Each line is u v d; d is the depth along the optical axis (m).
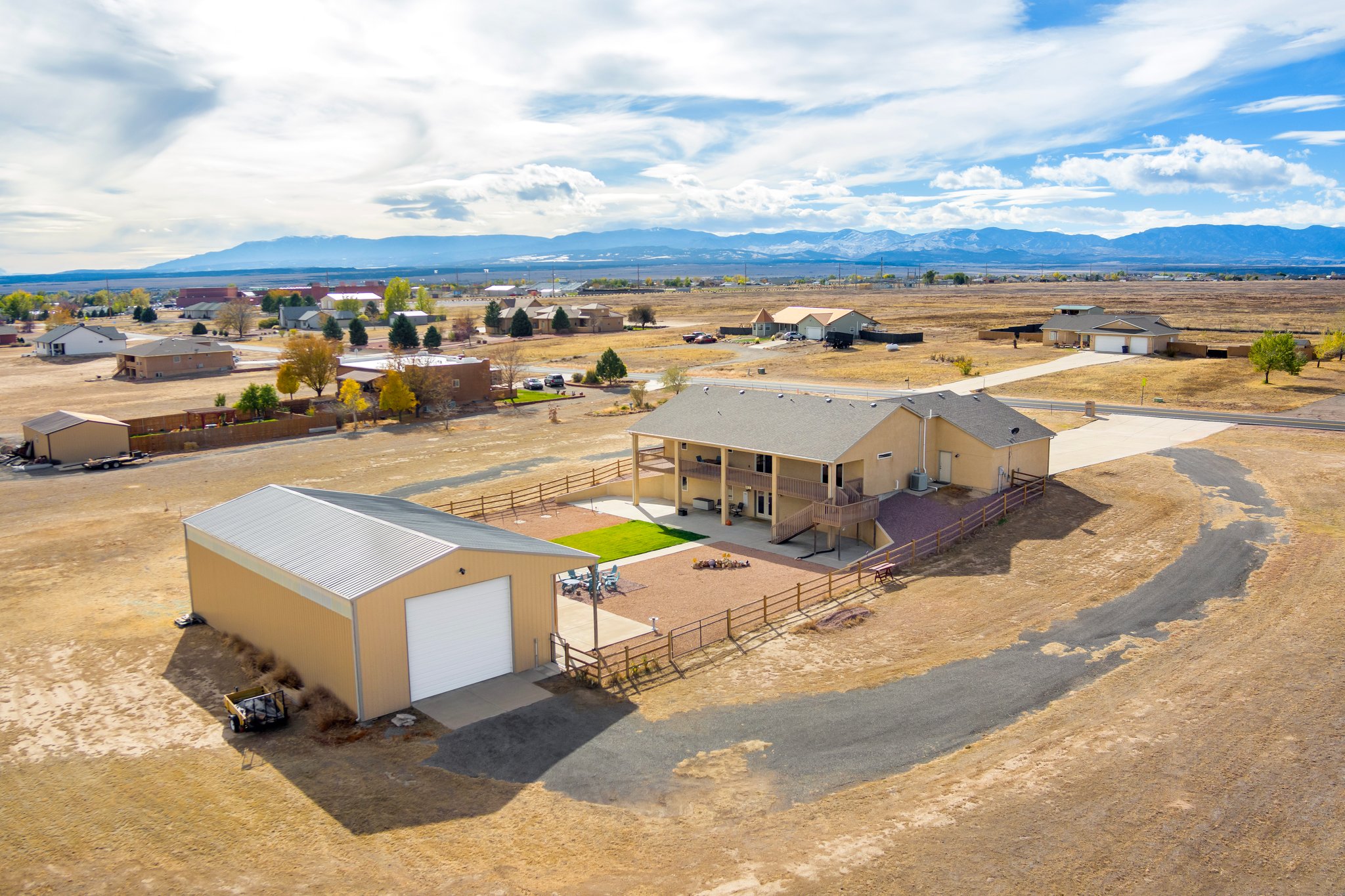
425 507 36.34
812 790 20.38
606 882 17.09
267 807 20.14
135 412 82.62
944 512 43.25
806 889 16.73
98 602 35.56
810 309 138.12
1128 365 95.50
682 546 42.72
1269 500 43.62
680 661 28.53
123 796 20.77
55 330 135.50
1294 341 82.31
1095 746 21.89
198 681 27.73
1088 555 37.16
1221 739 22.00
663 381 94.38
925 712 24.09
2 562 41.00
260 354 136.50
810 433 44.31
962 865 17.39
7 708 25.83
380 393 80.12
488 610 27.28
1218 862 17.34
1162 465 51.53
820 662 27.89
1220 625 29.27
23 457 63.91
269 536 30.11
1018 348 114.19
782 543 42.88
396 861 17.94
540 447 66.75
